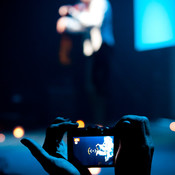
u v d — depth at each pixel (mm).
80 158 1317
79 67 8977
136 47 9297
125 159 1149
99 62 6160
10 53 10078
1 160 3393
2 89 9445
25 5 10219
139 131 1148
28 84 9734
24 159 3545
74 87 9023
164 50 8328
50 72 9922
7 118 7188
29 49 10180
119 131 1188
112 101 9133
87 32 6406
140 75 9281
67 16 6812
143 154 1139
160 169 3148
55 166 1095
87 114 8484
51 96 8469
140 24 9016
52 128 1243
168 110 8172
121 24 10102
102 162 1324
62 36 8492
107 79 6273
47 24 10398
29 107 8359
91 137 1327
